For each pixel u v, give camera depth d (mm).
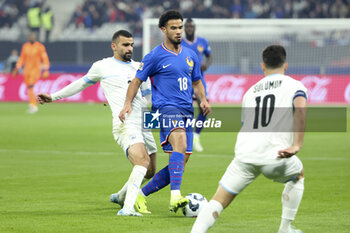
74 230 20906
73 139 53500
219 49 99688
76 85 26141
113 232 20672
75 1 138375
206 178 33750
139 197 24828
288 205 19391
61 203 26328
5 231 20703
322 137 56344
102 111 86500
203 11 120375
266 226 21969
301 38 100438
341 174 34906
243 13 123938
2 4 137750
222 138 56531
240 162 18188
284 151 17234
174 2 126938
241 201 26938
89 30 128875
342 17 117625
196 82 25922
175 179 23406
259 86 18719
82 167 37688
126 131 24766
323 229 21328
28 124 67312
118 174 34969
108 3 130750
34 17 123812
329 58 100375
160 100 24375
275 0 124562
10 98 105000
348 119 73875
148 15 129375
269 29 99250
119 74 25609
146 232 20734
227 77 97188
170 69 24156
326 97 94938
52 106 96500
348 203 26375
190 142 24766
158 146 45750
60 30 132250
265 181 32656
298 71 100938
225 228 21609
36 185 31078
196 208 23469
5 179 32969
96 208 25312
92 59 107688
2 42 114438
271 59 18641
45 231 20734
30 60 82438
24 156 42719
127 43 25656
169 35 24188
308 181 32438
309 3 119688
